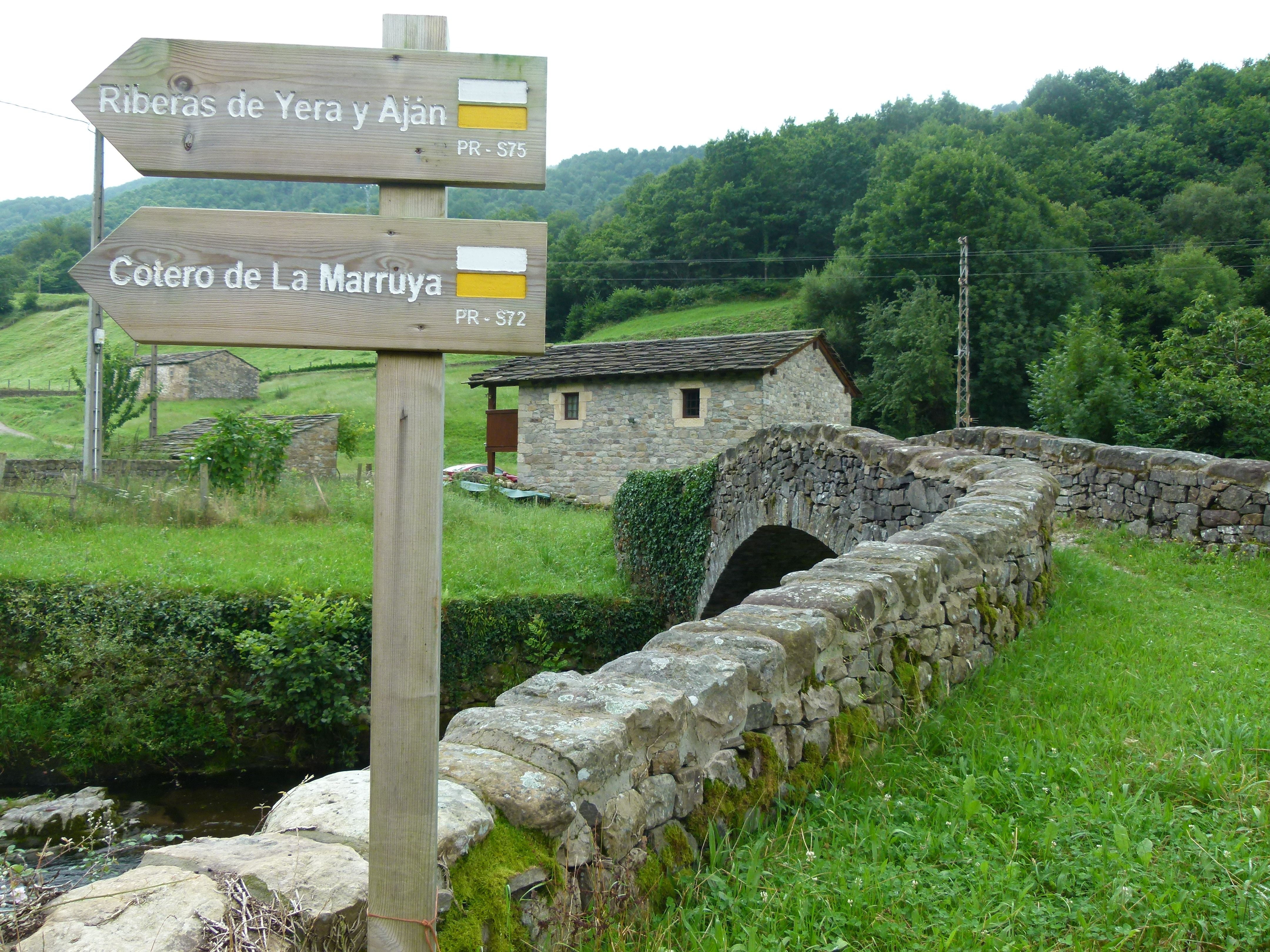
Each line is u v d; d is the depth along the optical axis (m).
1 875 2.20
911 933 2.32
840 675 3.64
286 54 1.87
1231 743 3.48
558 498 23.77
